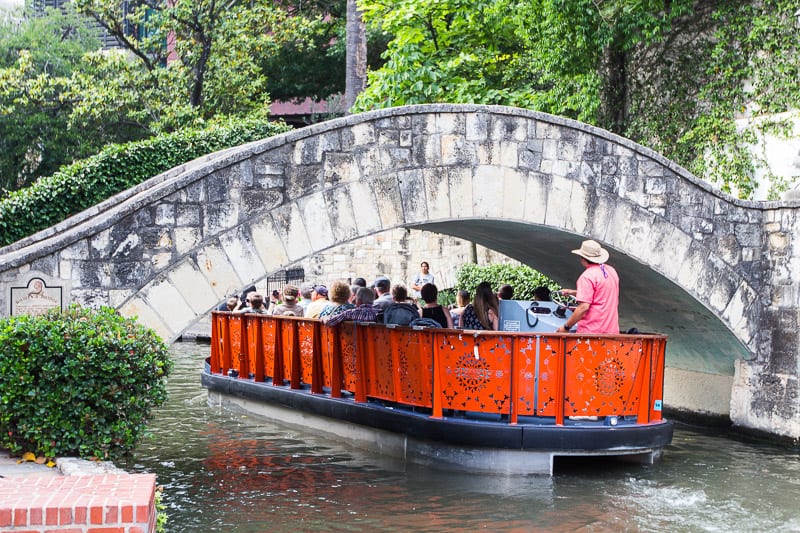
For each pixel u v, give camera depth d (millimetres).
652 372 10086
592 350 9656
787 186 14312
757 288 11984
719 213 11773
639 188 11297
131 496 4461
